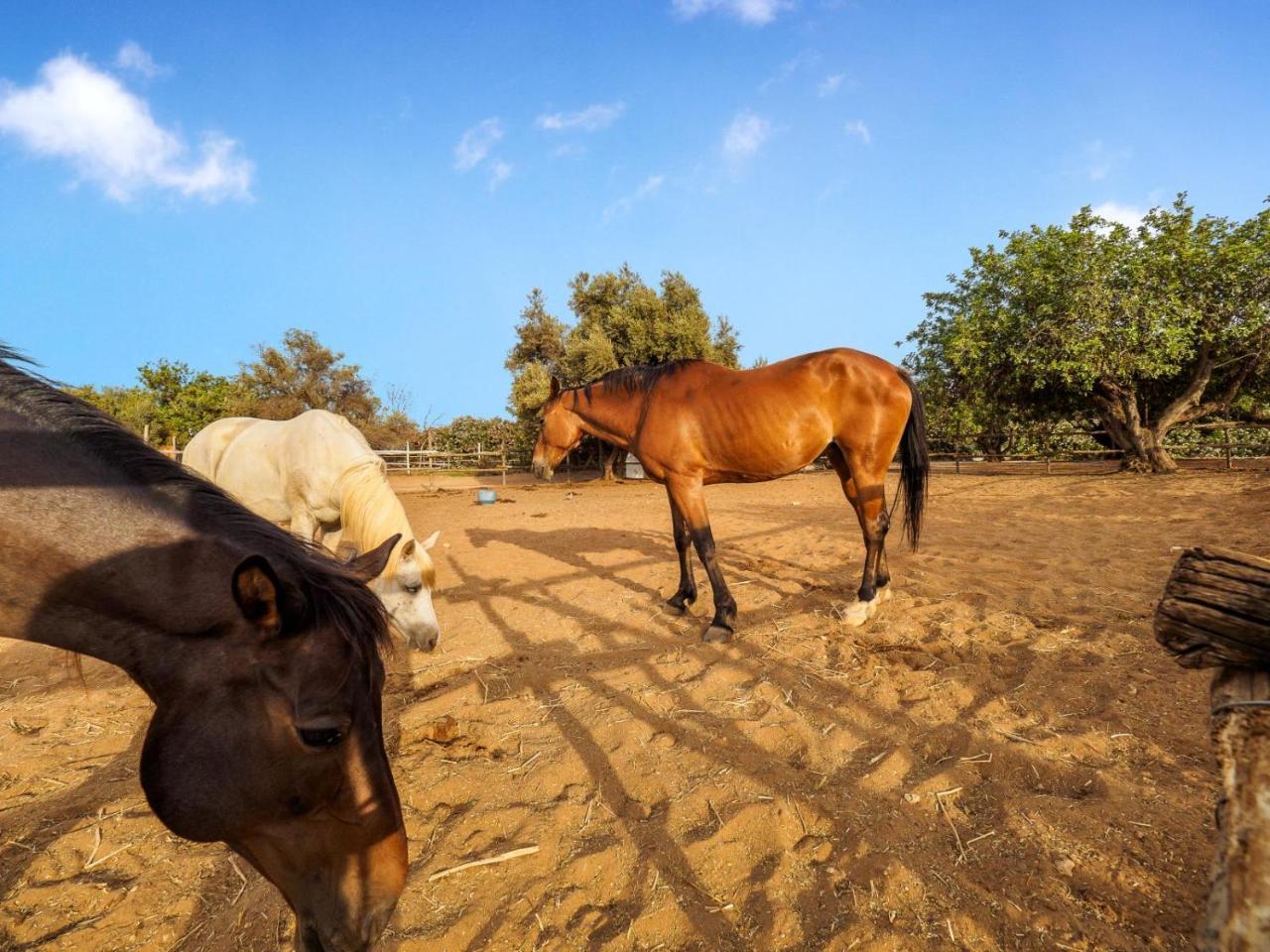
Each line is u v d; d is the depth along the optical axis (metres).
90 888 2.22
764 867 2.17
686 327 21.23
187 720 1.42
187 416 28.47
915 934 1.85
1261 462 14.79
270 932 2.01
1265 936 0.96
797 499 12.73
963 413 16.64
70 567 1.44
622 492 17.36
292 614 1.38
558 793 2.69
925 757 2.81
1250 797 1.04
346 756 1.46
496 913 2.03
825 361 4.49
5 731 3.44
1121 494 10.84
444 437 28.77
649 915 1.98
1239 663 1.10
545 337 24.97
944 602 4.91
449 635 4.76
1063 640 4.02
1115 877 2.02
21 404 1.51
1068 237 13.55
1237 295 12.97
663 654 4.18
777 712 3.27
